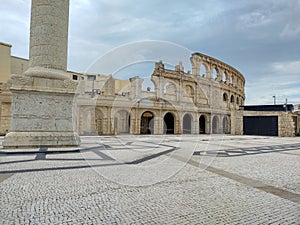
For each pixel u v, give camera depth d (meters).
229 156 8.85
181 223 2.75
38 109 10.13
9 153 8.51
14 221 2.70
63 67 11.02
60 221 2.72
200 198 3.70
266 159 8.15
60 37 10.90
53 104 10.37
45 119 10.20
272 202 3.55
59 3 10.90
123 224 2.68
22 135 9.66
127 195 3.78
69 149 9.58
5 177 4.88
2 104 21.25
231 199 3.68
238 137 23.67
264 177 5.28
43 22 10.57
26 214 2.92
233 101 44.81
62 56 10.95
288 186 4.52
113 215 2.95
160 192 3.99
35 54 10.55
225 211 3.16
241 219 2.89
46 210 3.07
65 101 10.59
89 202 3.41
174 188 4.25
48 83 10.23
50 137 10.00
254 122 29.06
